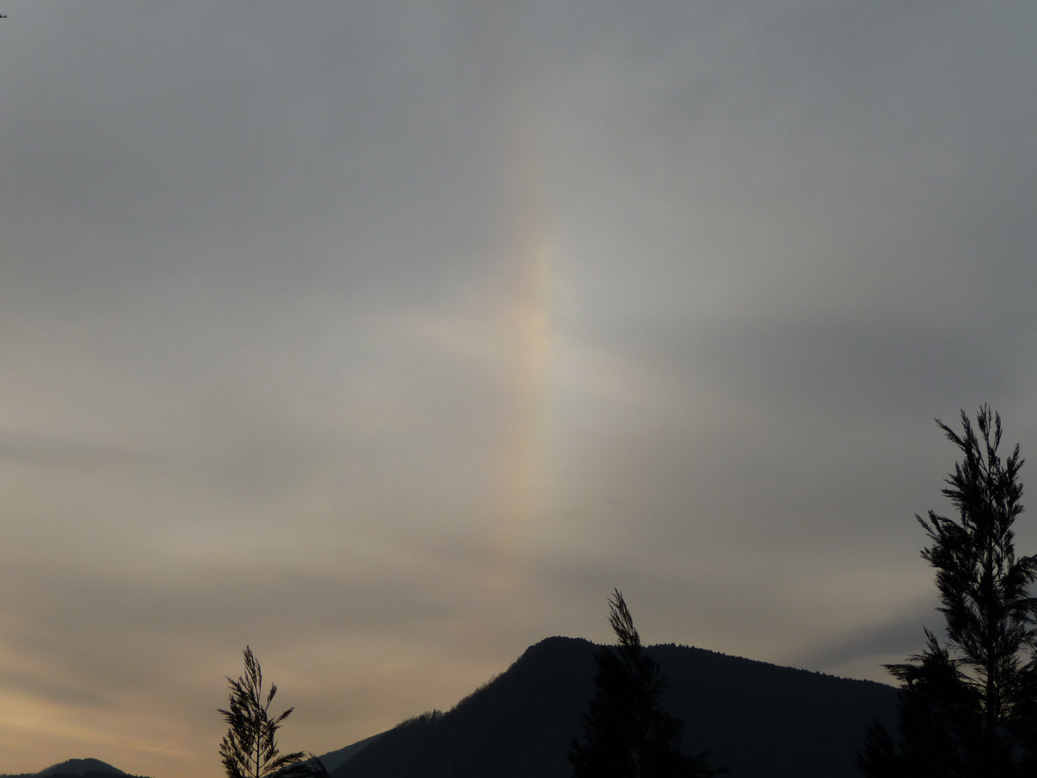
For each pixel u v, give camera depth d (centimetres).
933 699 2198
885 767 2159
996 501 2347
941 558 2355
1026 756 2062
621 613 2416
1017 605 2234
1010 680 2184
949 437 2439
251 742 2850
